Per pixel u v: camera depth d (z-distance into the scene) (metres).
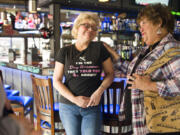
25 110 2.67
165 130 1.32
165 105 1.32
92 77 1.85
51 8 3.86
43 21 4.34
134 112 1.46
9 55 3.96
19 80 3.79
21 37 4.90
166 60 1.27
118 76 2.78
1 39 5.02
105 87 1.89
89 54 1.85
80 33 1.86
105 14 4.93
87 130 1.83
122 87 2.13
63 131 2.31
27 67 3.34
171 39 1.37
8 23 4.25
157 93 1.34
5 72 4.41
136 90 1.45
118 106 2.36
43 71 3.00
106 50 1.92
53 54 3.85
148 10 1.41
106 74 1.99
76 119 1.85
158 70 1.33
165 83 1.27
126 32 4.96
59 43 3.88
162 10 1.38
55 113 2.29
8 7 5.61
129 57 4.66
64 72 1.91
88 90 1.84
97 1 4.11
